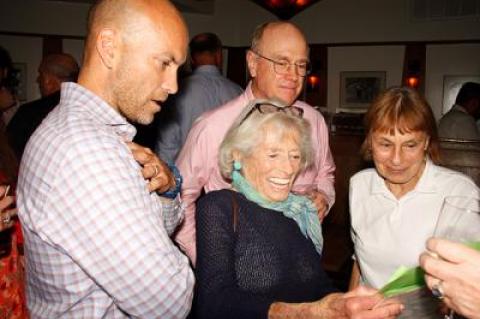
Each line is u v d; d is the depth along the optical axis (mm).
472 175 2516
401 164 1491
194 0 8156
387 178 1558
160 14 1076
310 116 2123
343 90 9062
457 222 824
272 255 1387
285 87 1898
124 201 1004
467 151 2535
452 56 8258
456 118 4352
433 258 776
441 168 1582
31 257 1072
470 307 738
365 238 1625
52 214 990
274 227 1438
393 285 967
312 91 9242
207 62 3162
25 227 1051
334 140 3236
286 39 1860
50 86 3023
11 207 1277
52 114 1104
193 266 1942
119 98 1110
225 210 1398
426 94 8523
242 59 9078
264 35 1911
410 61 8531
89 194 979
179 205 1436
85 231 978
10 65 2150
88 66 1117
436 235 847
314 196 1983
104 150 1020
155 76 1095
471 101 4379
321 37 9086
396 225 1554
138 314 1033
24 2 7211
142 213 1032
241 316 1258
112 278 996
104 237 979
